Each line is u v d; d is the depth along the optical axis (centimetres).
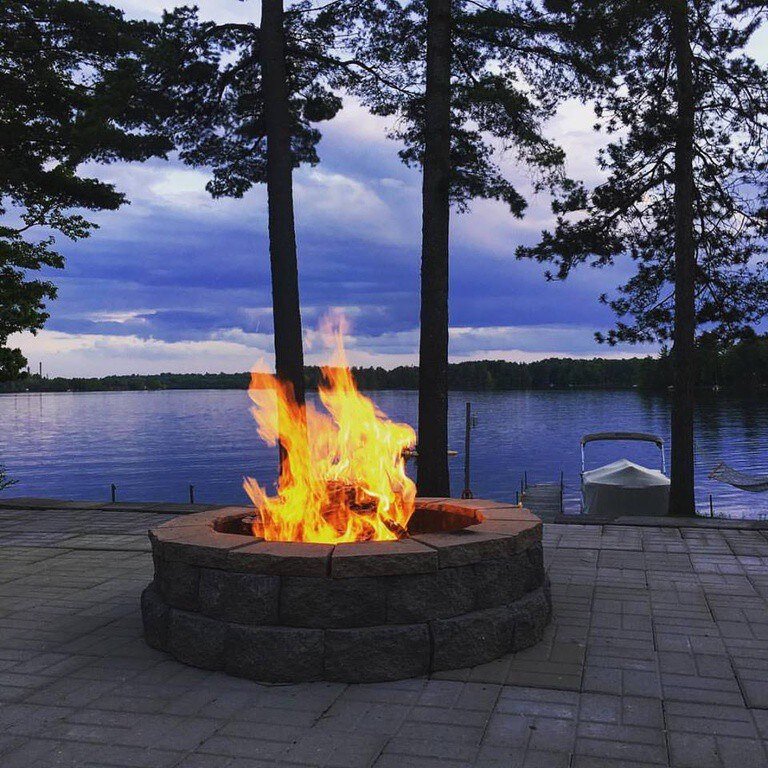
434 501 753
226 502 6688
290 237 1527
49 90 1580
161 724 416
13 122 1558
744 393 17125
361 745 387
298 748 384
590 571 805
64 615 645
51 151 1628
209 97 1698
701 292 1791
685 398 1641
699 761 368
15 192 1616
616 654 530
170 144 1673
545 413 17262
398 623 495
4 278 1611
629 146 1714
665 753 377
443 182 1414
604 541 977
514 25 1436
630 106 1712
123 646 559
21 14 1562
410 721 418
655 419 14225
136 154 1658
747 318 1766
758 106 1650
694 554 893
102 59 1656
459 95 1521
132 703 447
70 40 1619
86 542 989
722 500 5062
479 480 7106
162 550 546
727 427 10131
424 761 369
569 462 8550
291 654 478
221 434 15625
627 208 1789
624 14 1458
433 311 1439
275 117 1529
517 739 393
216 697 456
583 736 397
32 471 9381
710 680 479
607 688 465
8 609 665
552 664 510
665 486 2294
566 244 1778
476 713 429
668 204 1800
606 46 1490
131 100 1628
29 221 1681
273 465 9662
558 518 1157
